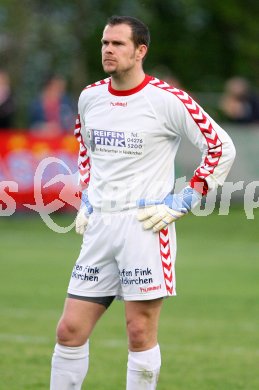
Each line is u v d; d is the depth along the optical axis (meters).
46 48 91.94
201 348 31.03
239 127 63.72
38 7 91.50
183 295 39.94
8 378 27.03
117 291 22.50
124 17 22.00
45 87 63.72
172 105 21.88
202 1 91.88
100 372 28.11
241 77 92.88
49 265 46.72
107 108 22.23
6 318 35.16
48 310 36.66
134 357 22.27
